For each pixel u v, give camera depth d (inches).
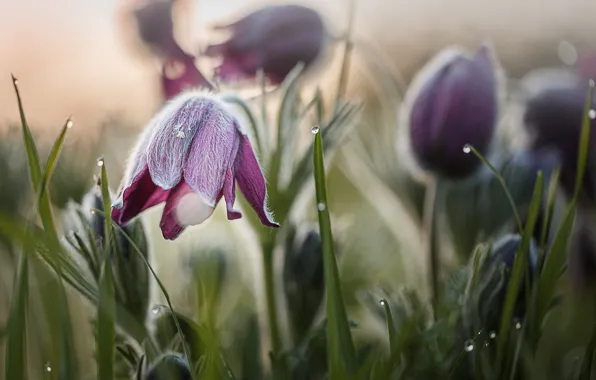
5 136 19.6
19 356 13.2
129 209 13.6
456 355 15.0
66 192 19.6
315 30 18.1
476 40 36.9
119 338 14.9
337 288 13.4
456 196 18.3
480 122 17.1
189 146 13.7
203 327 13.9
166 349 14.5
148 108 19.7
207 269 16.4
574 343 18.0
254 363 16.0
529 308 14.5
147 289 14.4
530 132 18.5
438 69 17.3
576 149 18.2
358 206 23.5
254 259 16.4
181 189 13.7
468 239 18.3
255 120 15.3
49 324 14.5
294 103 16.5
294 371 15.5
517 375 14.7
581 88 18.4
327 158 16.9
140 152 13.9
